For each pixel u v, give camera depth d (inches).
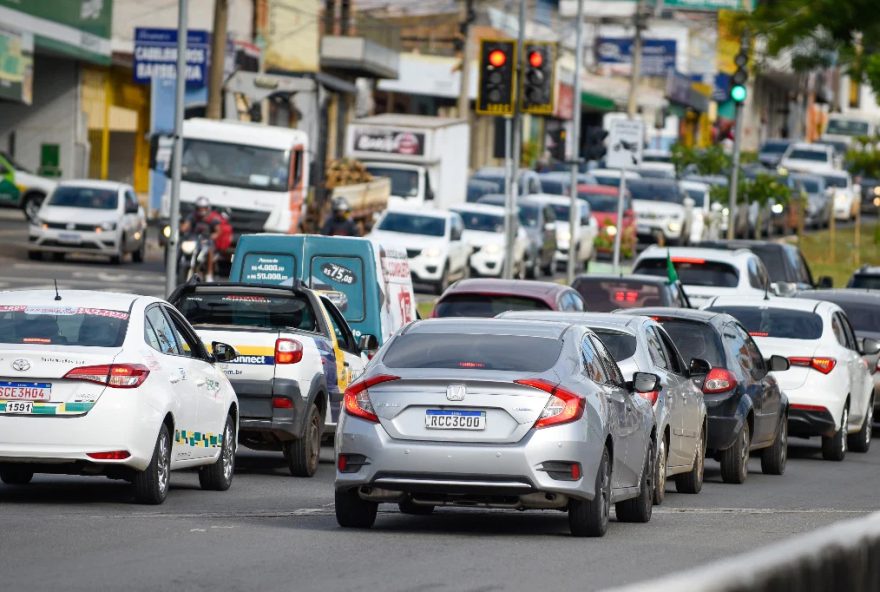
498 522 1379.2
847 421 2267.5
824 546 449.1
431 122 5236.2
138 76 5251.0
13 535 1171.9
